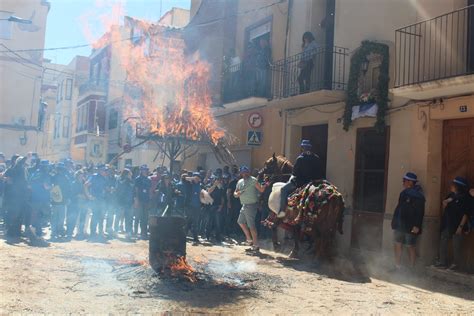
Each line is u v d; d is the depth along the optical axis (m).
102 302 6.09
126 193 13.00
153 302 6.20
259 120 15.52
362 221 11.17
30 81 29.27
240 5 18.00
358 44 11.95
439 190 9.68
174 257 7.96
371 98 10.89
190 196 12.30
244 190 11.14
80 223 12.54
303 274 8.59
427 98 9.63
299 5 14.38
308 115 13.34
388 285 8.05
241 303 6.39
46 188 11.43
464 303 6.92
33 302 5.89
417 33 10.21
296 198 9.73
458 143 9.44
